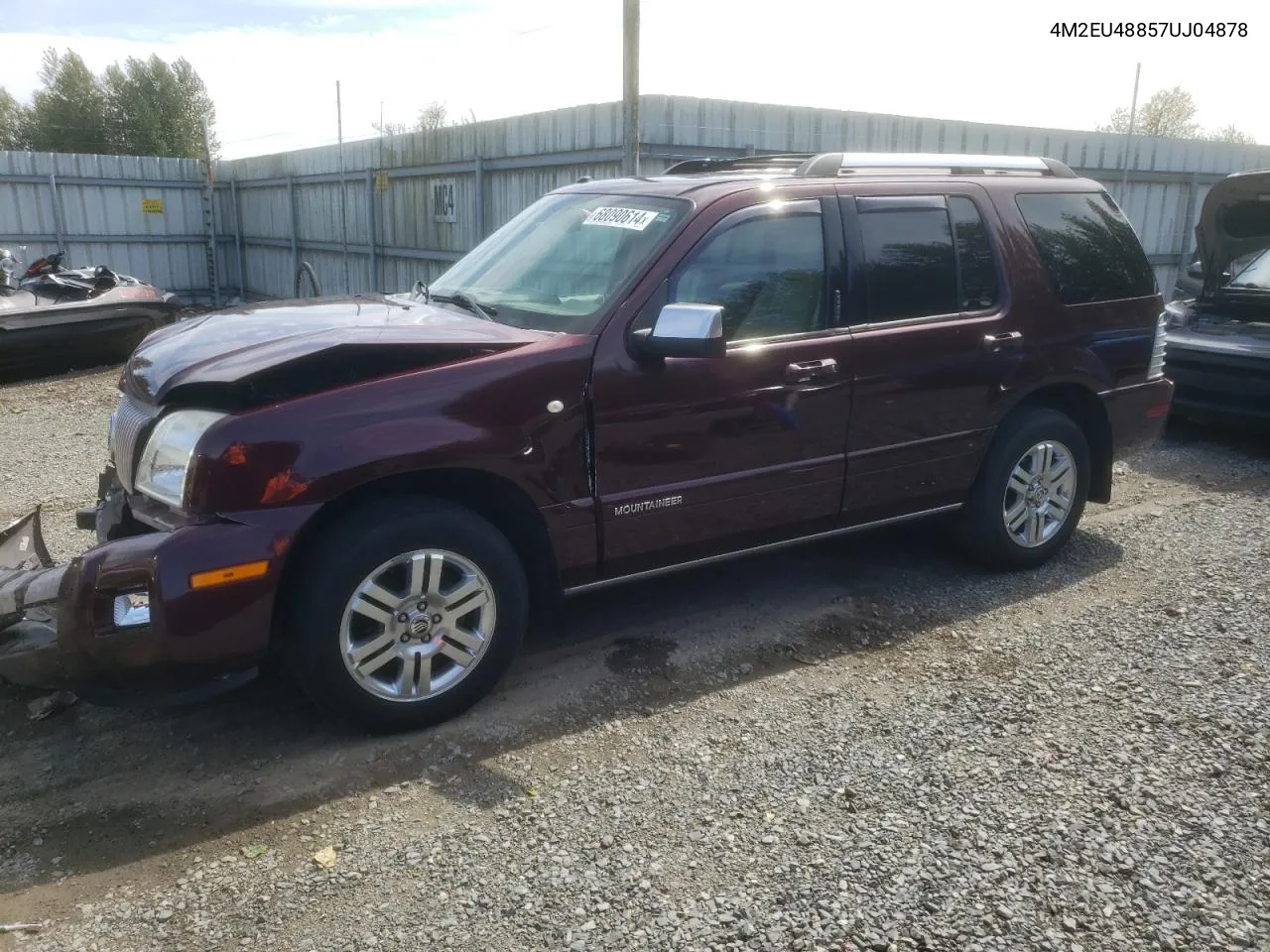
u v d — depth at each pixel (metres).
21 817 3.16
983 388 4.76
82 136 46.03
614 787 3.30
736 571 5.21
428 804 3.21
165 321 13.15
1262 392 7.42
